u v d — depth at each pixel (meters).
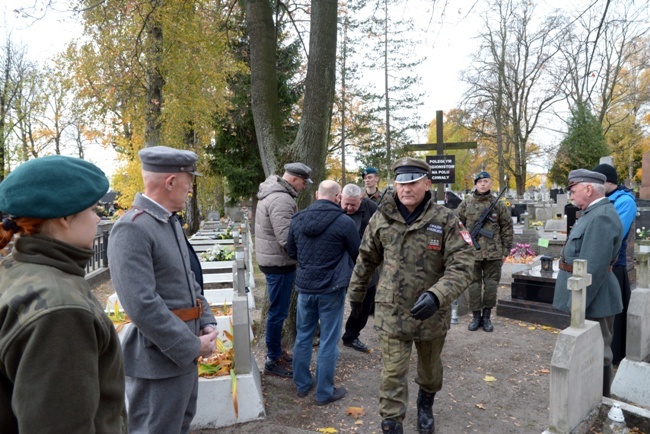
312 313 3.75
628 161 32.81
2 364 1.12
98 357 1.22
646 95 15.05
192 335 2.18
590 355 3.05
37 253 1.23
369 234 3.25
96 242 9.80
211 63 12.24
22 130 23.30
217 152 20.00
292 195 4.20
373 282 4.90
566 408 2.81
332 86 4.97
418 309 2.69
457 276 2.82
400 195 3.00
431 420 3.29
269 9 5.13
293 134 18.55
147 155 2.26
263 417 3.41
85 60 11.80
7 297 1.14
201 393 3.29
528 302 6.14
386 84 24.78
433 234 2.98
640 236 11.09
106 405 1.28
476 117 30.36
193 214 20.42
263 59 5.09
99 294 8.45
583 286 3.01
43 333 1.09
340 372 4.41
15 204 1.21
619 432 2.74
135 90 12.10
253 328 5.92
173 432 2.25
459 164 41.28
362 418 3.50
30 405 1.07
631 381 3.87
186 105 12.77
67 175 1.28
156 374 2.19
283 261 4.12
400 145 24.98
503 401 3.81
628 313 3.93
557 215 17.61
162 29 10.53
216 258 8.61
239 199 20.81
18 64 20.92
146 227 2.14
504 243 5.68
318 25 4.86
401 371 2.98
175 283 2.27
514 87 28.38
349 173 29.38
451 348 5.08
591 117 25.44
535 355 4.85
